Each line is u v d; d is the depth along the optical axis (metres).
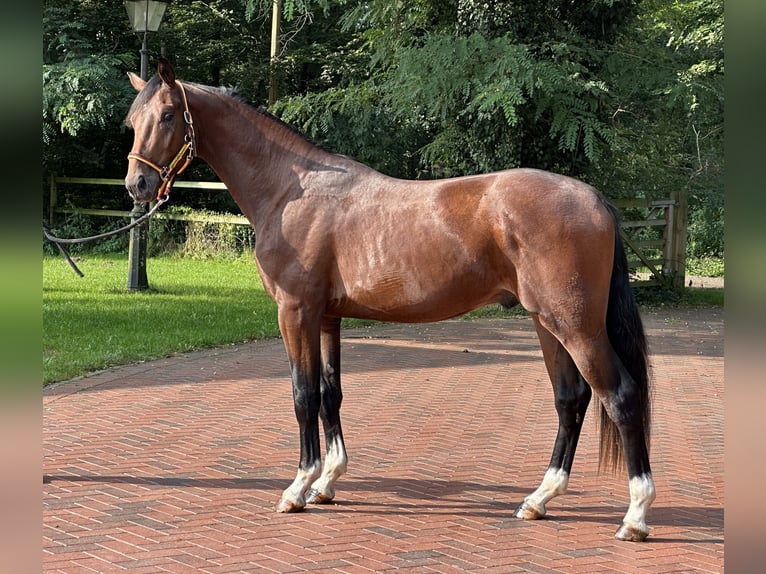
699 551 4.20
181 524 4.48
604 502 5.04
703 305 15.92
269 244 4.77
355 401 7.77
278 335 11.22
